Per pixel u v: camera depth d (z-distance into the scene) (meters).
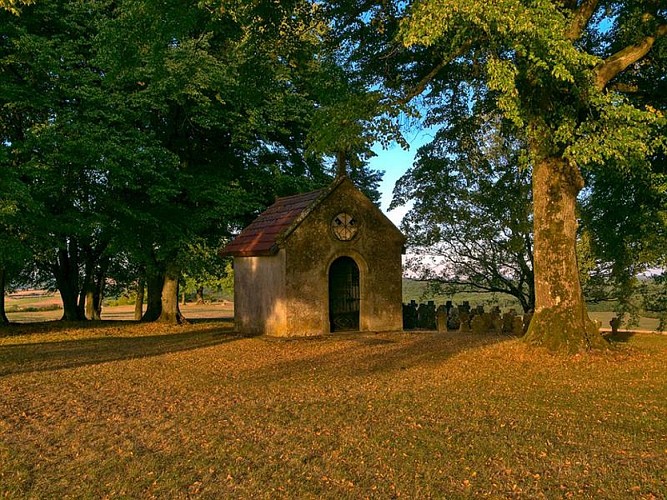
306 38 17.95
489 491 6.09
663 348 15.88
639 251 18.42
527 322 18.91
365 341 18.80
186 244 26.66
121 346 19.62
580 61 11.70
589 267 22.81
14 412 9.93
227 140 28.69
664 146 13.09
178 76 23.48
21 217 21.70
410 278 27.52
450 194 24.83
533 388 11.02
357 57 17.20
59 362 15.73
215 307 61.16
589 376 12.06
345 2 16.27
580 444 7.61
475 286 26.94
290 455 7.29
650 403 9.83
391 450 7.40
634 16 14.64
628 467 6.74
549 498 5.91
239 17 15.89
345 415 9.13
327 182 30.97
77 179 24.64
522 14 10.59
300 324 20.72
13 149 23.19
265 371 13.53
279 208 24.08
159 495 6.20
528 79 13.12
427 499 5.93
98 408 10.11
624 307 21.36
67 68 23.80
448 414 9.13
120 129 24.67
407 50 16.92
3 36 23.16
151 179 25.22
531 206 22.92
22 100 22.84
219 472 6.82
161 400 10.59
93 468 7.04
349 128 14.38
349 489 6.21
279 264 20.92
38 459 7.46
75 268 30.80
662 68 16.53
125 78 23.33
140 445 7.90
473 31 12.50
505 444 7.59
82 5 24.77
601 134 12.49
